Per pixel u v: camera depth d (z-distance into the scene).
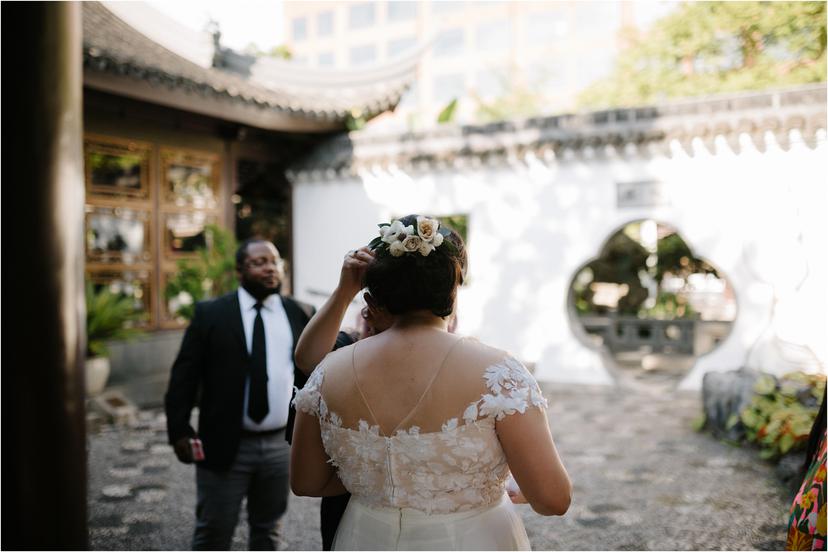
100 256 7.68
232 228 9.22
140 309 8.09
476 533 1.43
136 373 7.84
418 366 1.44
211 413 2.88
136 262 8.03
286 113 8.84
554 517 4.29
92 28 7.65
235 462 2.85
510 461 1.42
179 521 4.25
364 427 1.45
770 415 5.44
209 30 10.09
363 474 1.48
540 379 8.81
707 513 4.30
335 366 1.53
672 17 13.19
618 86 14.75
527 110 20.72
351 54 38.69
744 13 12.03
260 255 3.00
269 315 3.03
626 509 4.41
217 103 8.00
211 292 8.11
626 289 13.82
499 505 1.53
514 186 8.98
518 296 8.97
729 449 5.80
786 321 7.55
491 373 1.41
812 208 7.46
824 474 1.89
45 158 1.58
